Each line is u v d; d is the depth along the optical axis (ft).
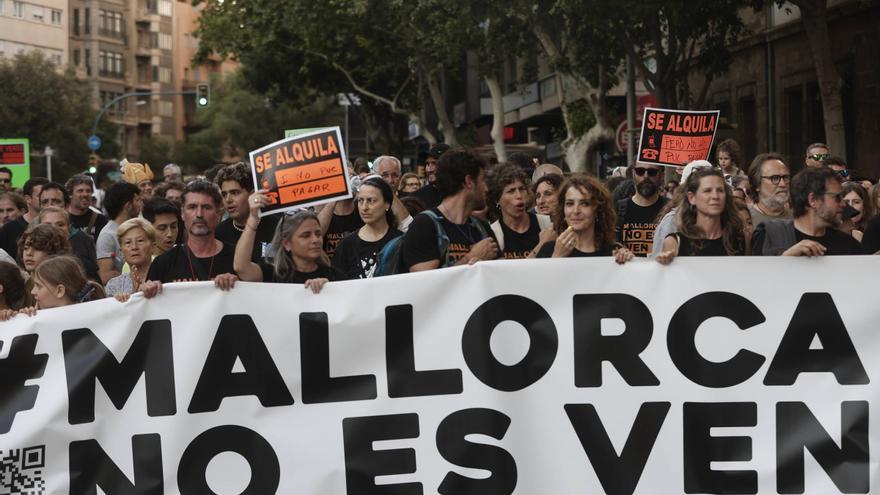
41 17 302.45
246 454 20.18
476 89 153.79
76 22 342.85
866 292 19.70
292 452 20.12
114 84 352.69
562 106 88.22
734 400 19.77
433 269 20.81
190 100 389.60
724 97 96.89
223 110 290.35
